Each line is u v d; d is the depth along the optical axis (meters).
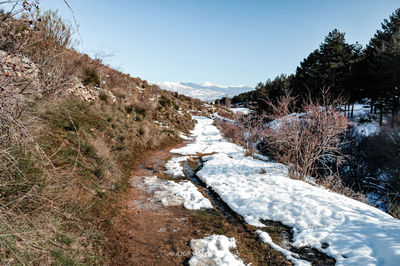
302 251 3.56
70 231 3.04
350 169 11.40
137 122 11.85
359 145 11.71
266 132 10.68
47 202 3.02
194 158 10.80
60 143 4.96
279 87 32.75
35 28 2.10
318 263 3.24
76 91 8.49
